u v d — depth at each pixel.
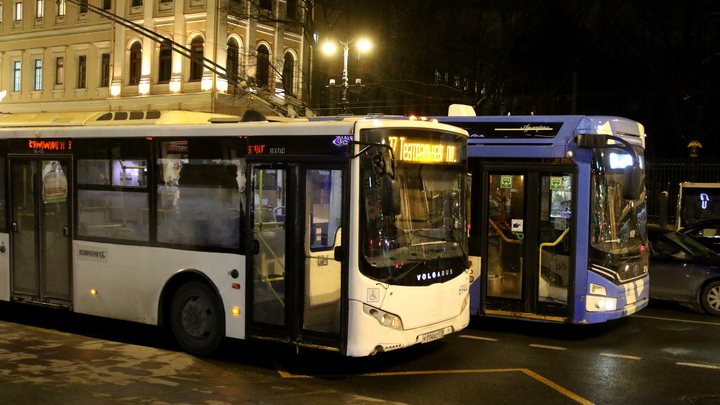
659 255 12.12
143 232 8.68
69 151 9.29
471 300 10.08
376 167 6.98
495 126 10.16
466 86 39.50
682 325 10.76
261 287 7.75
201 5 35.94
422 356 8.62
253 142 7.82
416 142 7.57
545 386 7.29
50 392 6.25
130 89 38.66
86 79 40.75
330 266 7.23
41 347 8.19
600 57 37.47
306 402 6.34
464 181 8.34
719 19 33.81
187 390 6.58
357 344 6.99
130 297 8.77
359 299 7.00
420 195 7.61
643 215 10.41
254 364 8.14
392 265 7.19
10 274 9.85
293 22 33.91
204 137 8.21
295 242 7.45
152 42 37.72
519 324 10.77
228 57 36.72
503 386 7.27
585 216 9.39
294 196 7.49
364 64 37.62
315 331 7.32
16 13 43.66
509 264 9.85
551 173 9.62
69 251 9.30
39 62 43.00
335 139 7.23
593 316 9.31
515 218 9.84
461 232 8.22
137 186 8.73
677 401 6.81
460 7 36.94
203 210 8.21
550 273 9.58
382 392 7.01
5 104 44.12
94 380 6.77
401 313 7.20
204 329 8.30
